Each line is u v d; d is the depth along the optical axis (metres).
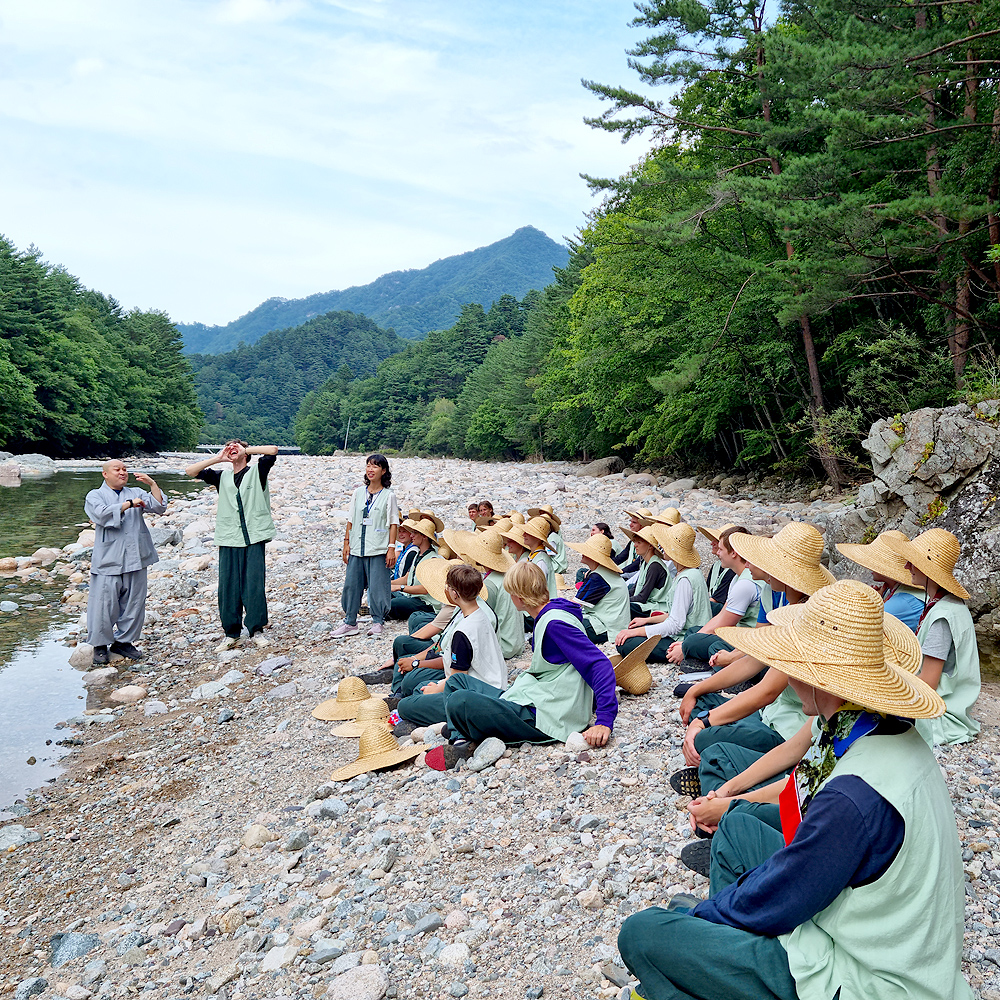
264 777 5.80
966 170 13.52
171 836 5.11
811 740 3.13
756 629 2.56
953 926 2.10
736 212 20.73
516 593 5.28
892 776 2.12
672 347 25.06
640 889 3.56
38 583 13.22
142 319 92.12
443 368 126.31
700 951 2.33
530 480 27.72
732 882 2.88
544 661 5.22
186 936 3.89
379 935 3.54
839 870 2.07
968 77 13.23
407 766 5.41
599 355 27.23
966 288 14.60
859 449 20.09
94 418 61.56
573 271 52.22
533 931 3.40
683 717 4.54
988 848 3.75
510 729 5.16
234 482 9.30
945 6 13.21
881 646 2.24
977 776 4.57
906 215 12.91
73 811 5.64
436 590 6.98
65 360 60.38
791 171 14.07
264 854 4.58
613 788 4.54
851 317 20.64
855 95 12.54
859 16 13.72
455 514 19.09
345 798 5.05
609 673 5.05
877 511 10.73
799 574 4.37
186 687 8.23
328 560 13.86
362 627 9.71
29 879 4.75
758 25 18.83
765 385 23.23
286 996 3.26
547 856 3.96
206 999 3.33
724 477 26.19
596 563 7.24
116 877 4.69
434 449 97.69
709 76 19.62
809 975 2.17
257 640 9.43
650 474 30.41
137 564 8.95
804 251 17.20
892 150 15.30
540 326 56.25
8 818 5.55
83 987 3.59
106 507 8.66
